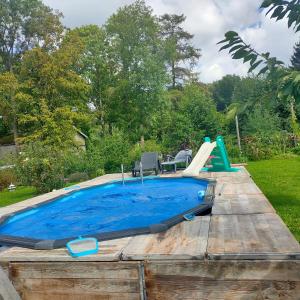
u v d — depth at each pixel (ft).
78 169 52.75
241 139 61.00
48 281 11.28
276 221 13.62
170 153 55.72
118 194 30.17
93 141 64.28
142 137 100.12
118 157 54.19
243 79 95.61
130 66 110.11
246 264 9.94
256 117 62.28
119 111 111.45
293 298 9.66
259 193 20.72
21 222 20.84
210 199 18.83
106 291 10.90
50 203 24.09
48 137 77.20
